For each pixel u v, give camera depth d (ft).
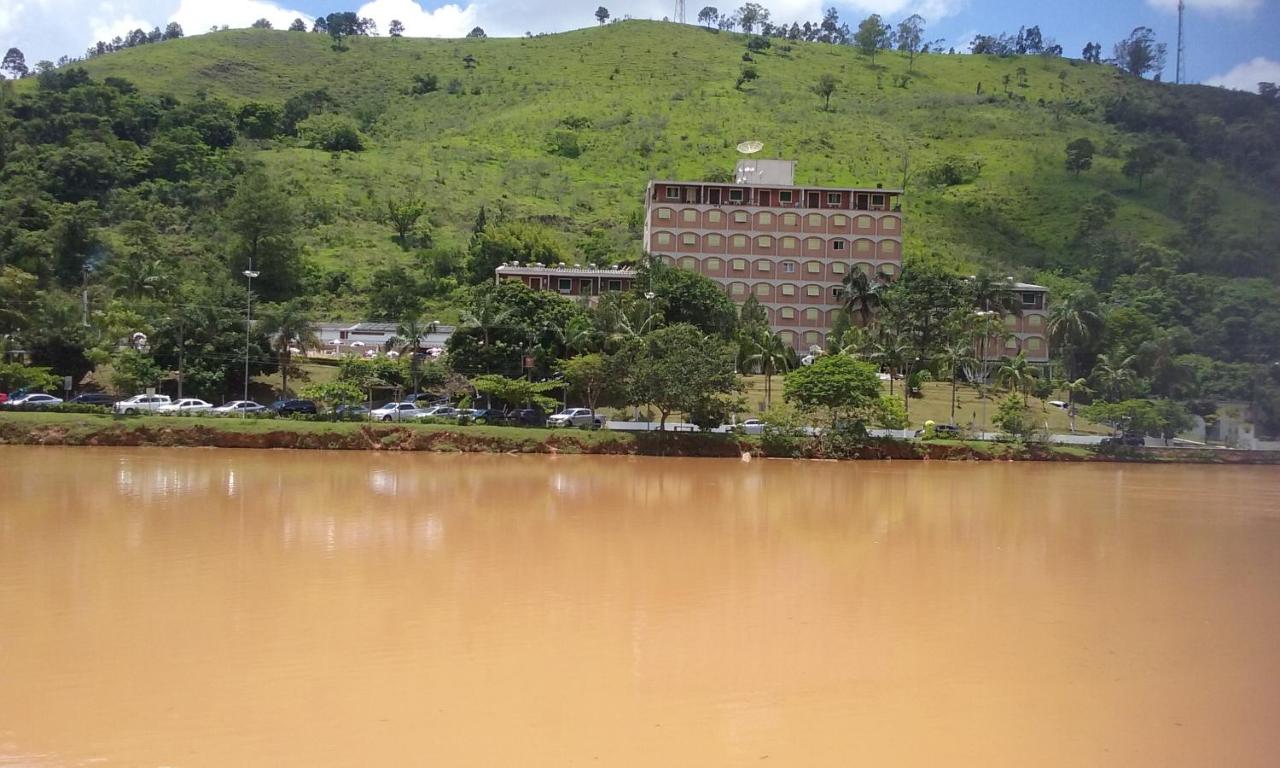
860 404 279.49
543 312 325.62
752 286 456.04
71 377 291.99
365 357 342.23
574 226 580.71
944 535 146.92
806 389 279.28
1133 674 78.95
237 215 447.42
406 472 212.43
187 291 360.48
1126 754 62.54
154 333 300.81
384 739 60.90
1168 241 599.57
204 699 67.26
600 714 66.18
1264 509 189.37
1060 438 317.42
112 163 529.86
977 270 540.93
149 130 612.70
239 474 197.67
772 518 160.25
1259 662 83.15
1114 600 105.60
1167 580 117.70
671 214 455.63
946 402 365.20
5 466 198.18
